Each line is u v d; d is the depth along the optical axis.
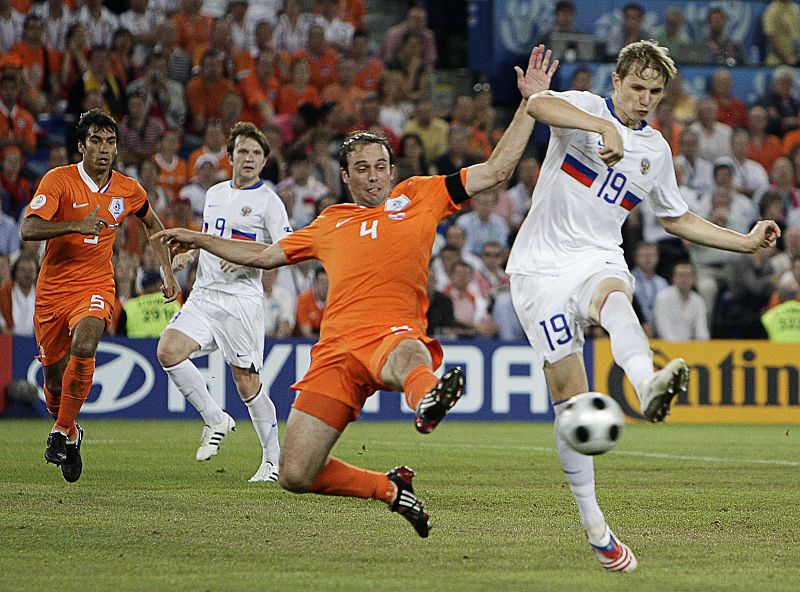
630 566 17.59
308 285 53.06
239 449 38.25
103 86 60.09
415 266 18.58
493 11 68.19
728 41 69.56
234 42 66.00
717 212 60.50
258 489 27.39
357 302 18.44
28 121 57.50
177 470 31.45
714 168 61.84
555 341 18.84
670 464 35.09
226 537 20.39
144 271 51.12
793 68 67.00
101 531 20.88
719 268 58.91
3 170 55.31
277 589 15.97
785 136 66.00
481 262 56.59
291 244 19.20
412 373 17.33
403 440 42.31
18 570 17.23
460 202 19.08
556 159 19.39
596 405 15.56
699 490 28.41
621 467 34.16
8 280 50.78
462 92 72.00
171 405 50.03
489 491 27.67
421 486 28.69
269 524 21.95
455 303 54.53
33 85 60.84
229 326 30.75
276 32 67.75
